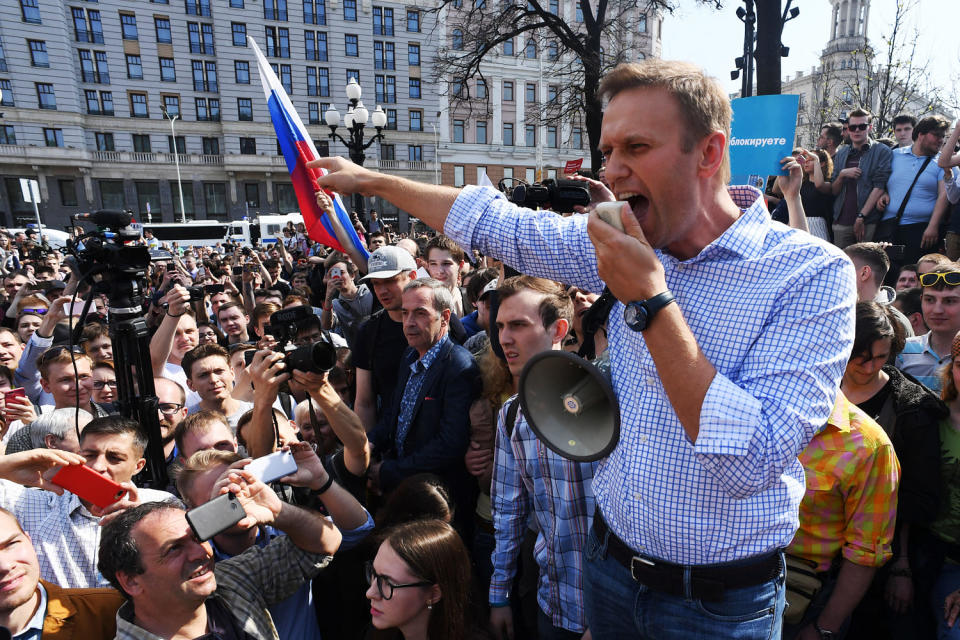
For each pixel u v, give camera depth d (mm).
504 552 2299
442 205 1429
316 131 44750
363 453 2389
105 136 43000
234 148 45156
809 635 1969
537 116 17016
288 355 2217
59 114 40500
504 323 2246
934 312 2984
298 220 36344
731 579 1075
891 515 1892
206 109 45000
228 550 2162
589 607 1366
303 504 2467
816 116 14180
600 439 1148
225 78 43875
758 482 891
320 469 2174
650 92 948
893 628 2234
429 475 2484
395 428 3146
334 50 44094
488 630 2148
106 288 2154
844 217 5488
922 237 4945
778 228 1074
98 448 2188
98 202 43219
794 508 1086
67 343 4234
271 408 2256
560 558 2033
